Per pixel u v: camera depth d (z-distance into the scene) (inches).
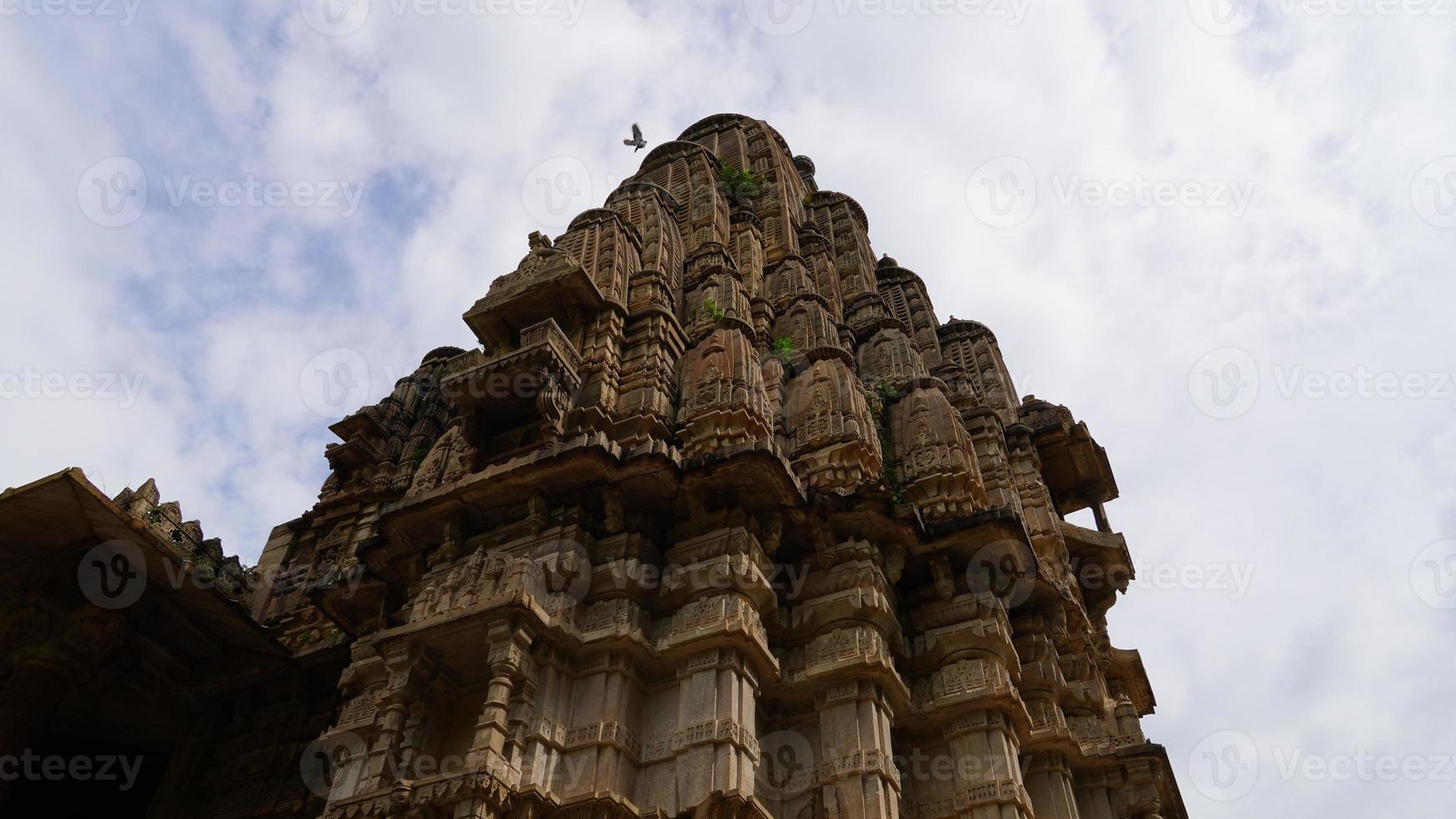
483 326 893.8
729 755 556.4
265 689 911.7
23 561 800.9
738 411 770.2
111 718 900.6
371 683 669.3
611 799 539.2
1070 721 847.7
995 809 647.8
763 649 630.5
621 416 797.9
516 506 701.9
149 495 892.6
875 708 644.7
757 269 1285.7
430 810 515.2
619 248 983.6
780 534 712.4
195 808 859.4
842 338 1215.6
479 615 593.9
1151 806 796.6
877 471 829.2
